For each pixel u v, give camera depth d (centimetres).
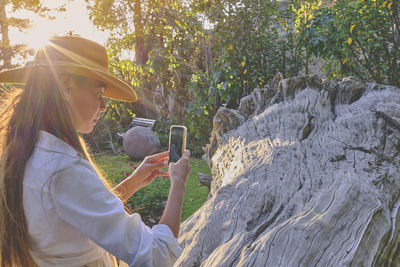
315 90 391
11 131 89
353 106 361
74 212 81
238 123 423
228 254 171
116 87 108
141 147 813
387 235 188
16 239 85
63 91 90
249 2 713
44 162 83
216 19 755
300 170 249
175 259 91
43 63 90
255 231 187
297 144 294
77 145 89
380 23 463
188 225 232
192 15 918
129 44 1319
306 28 563
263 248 162
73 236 87
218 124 445
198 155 841
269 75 689
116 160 841
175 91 1080
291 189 226
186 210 468
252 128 368
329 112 362
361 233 171
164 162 145
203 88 805
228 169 314
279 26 726
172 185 107
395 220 204
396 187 238
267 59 725
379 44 461
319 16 553
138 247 84
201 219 224
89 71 91
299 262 152
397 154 278
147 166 145
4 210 84
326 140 303
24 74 95
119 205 86
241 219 205
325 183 228
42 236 85
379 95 370
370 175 241
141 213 463
